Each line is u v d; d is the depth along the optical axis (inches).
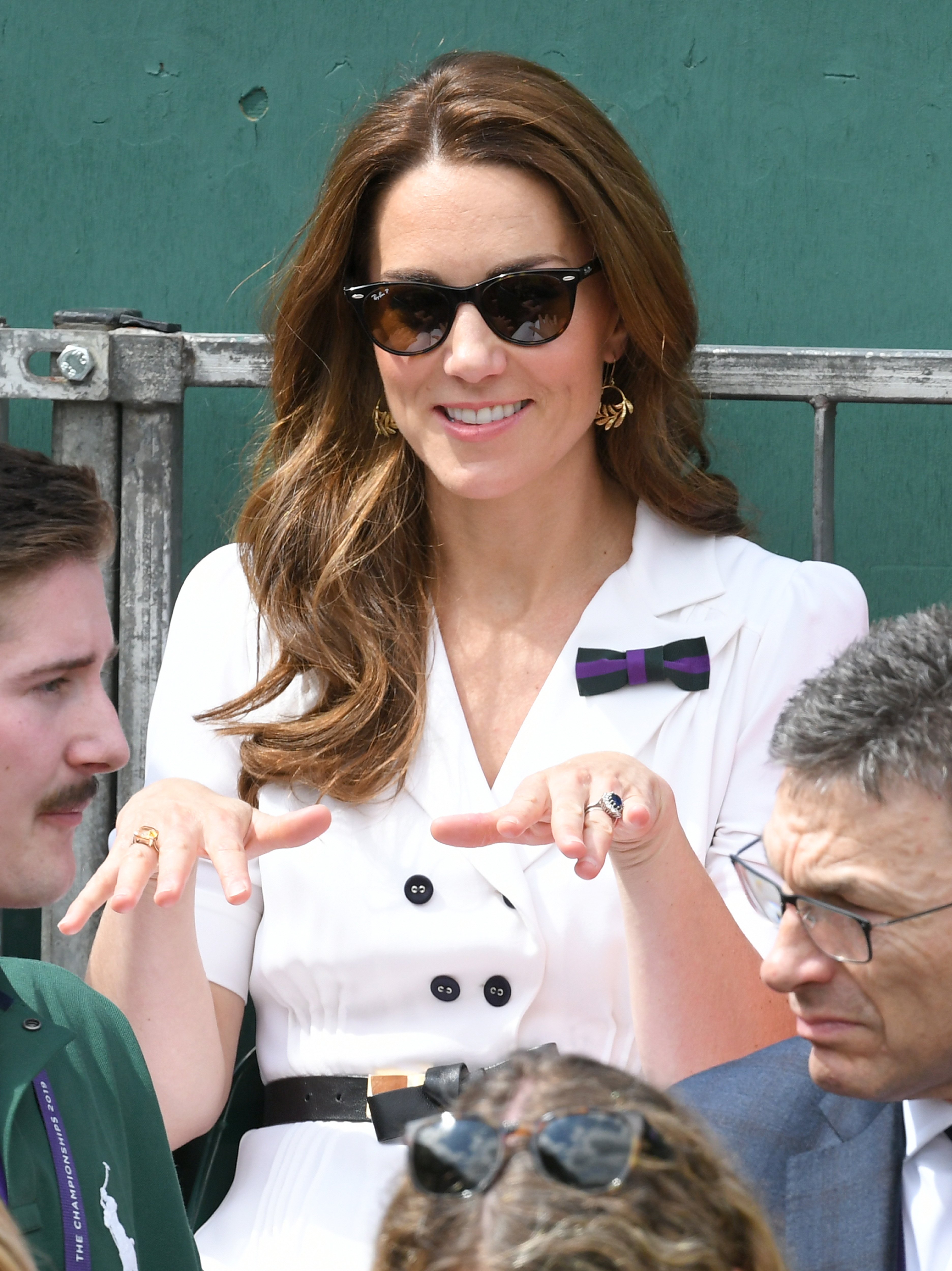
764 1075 272.1
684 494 399.9
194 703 399.5
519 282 354.9
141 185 494.3
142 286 497.0
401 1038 359.3
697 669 376.8
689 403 412.5
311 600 390.9
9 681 232.5
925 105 470.9
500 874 358.9
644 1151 154.1
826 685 244.4
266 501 411.2
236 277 493.4
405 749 371.6
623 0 475.8
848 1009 239.0
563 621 394.6
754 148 477.4
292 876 369.7
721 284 482.3
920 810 228.8
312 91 486.6
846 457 485.7
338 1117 363.3
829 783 235.9
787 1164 257.4
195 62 489.7
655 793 322.3
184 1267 266.1
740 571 395.2
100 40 491.5
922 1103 251.8
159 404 444.8
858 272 477.7
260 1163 365.1
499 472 366.0
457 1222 149.7
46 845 242.8
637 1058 361.1
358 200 375.2
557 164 357.7
